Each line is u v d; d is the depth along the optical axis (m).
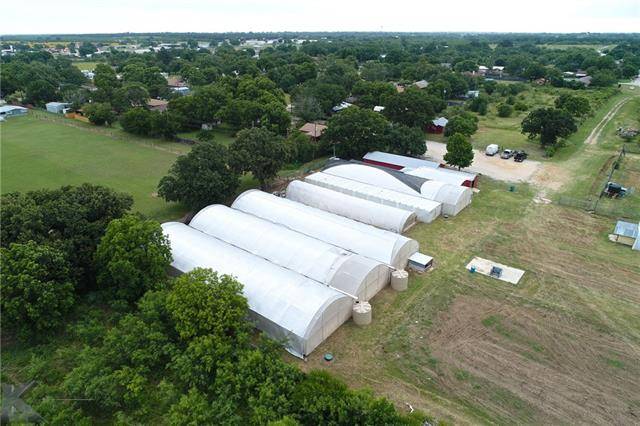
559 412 24.14
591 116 101.06
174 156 74.44
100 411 23.67
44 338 28.91
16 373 26.23
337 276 33.31
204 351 24.55
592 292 35.50
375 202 51.69
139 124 86.19
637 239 42.31
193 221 43.72
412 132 72.56
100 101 109.00
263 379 23.67
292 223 43.94
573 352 28.81
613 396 25.28
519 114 107.88
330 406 21.19
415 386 25.84
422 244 43.62
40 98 117.94
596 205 51.09
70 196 36.19
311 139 77.19
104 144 81.75
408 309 33.22
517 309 33.34
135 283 31.30
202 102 92.44
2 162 69.50
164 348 25.78
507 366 27.55
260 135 55.59
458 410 24.17
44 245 30.27
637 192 56.75
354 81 128.75
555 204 53.34
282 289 30.41
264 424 21.09
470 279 37.41
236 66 164.62
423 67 156.88
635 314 32.75
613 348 29.20
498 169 67.12
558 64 188.75
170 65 184.00
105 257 31.77
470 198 53.50
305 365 27.44
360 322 31.12
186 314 26.05
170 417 21.45
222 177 49.81
